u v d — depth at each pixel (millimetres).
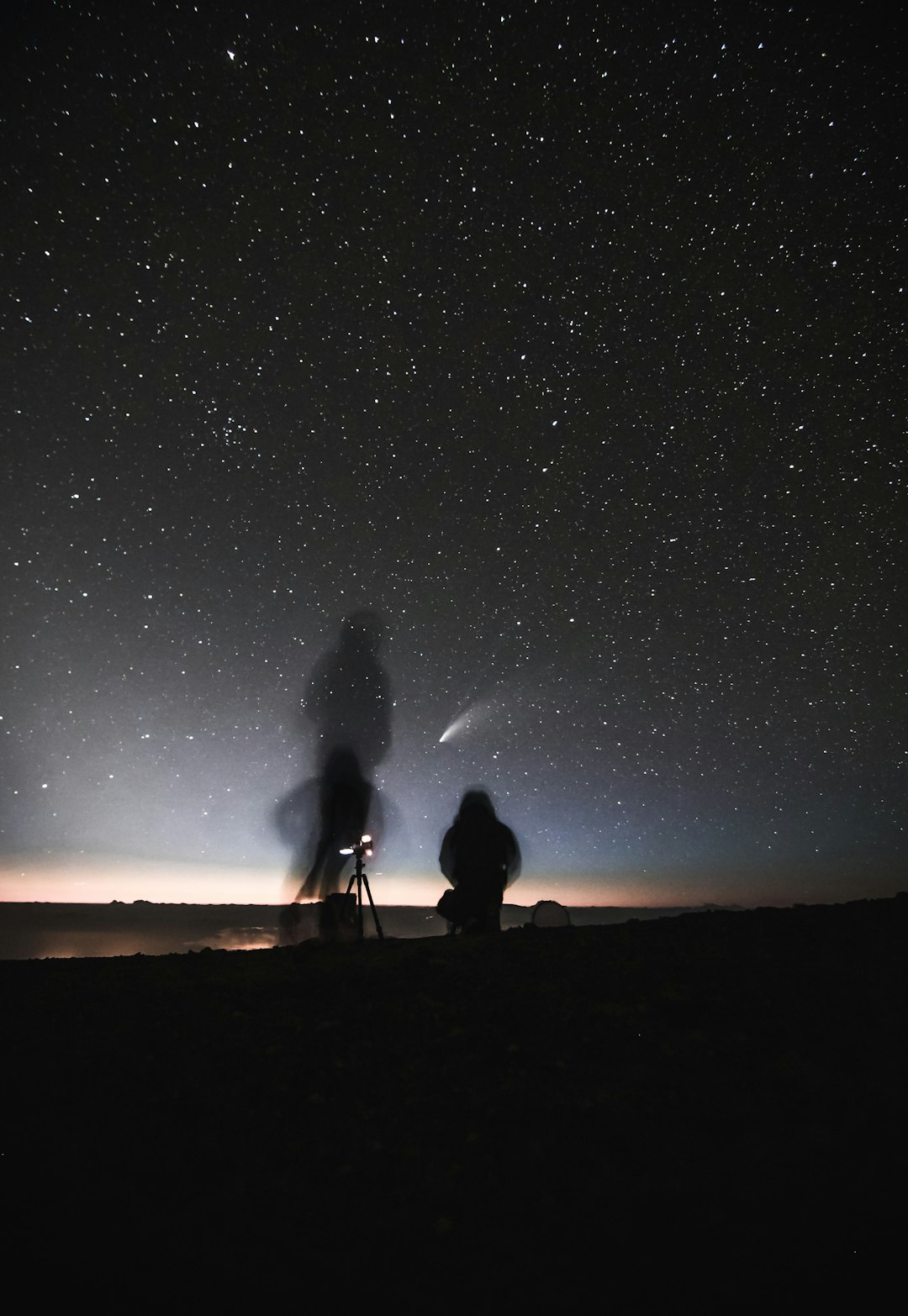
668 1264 2260
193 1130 2799
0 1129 2793
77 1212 2422
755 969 3889
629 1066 3148
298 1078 3096
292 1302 2135
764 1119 2824
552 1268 2246
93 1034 3439
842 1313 2123
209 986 3967
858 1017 3441
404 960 4234
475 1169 2607
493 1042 3322
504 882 5996
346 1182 2551
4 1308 2088
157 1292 2158
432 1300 2141
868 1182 2541
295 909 6316
